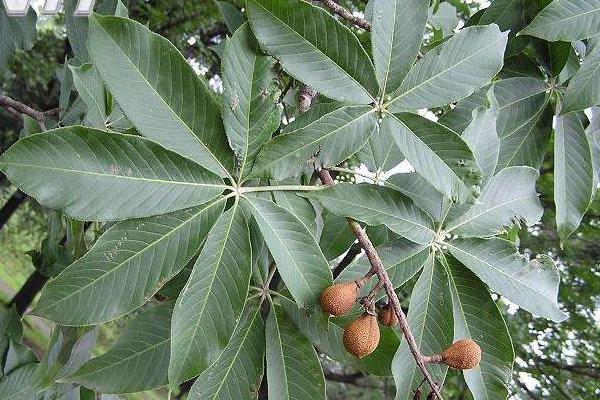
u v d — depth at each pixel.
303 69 0.60
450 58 0.65
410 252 0.65
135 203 0.52
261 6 0.59
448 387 2.17
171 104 0.55
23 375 0.83
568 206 0.83
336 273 1.29
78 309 0.52
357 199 0.61
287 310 0.67
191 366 0.53
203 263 0.55
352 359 0.65
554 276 0.68
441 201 0.68
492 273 0.66
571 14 0.75
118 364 0.63
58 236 0.94
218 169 0.57
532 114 0.85
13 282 5.68
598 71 0.75
